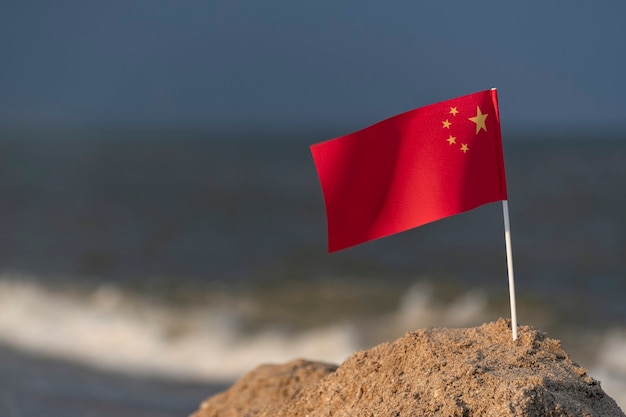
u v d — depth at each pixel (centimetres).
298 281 1730
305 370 644
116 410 909
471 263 1880
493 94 476
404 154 471
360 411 435
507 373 436
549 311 1384
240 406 619
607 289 1559
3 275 1770
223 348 1230
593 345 1166
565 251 1992
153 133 13150
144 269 1908
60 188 3547
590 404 425
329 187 468
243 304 1505
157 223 2650
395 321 1355
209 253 2136
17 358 1170
